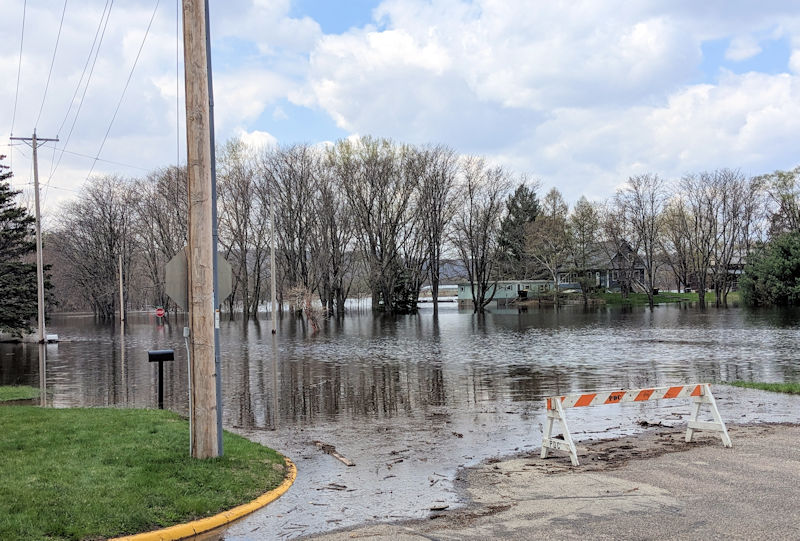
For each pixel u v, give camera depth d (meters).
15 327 38.62
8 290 38.06
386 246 74.56
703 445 10.45
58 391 18.77
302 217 73.44
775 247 68.62
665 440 11.05
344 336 41.03
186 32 8.55
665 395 10.55
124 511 6.66
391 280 74.19
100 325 64.31
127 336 46.41
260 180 72.31
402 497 7.96
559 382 19.39
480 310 74.56
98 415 12.34
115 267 82.94
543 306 83.75
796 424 12.12
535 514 7.07
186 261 8.88
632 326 45.50
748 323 45.75
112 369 24.64
